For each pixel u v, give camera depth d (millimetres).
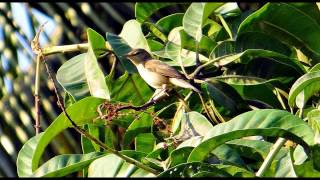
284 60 10219
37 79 10531
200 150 8602
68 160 8938
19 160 9602
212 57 10336
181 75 10180
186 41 10586
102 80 9812
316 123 8977
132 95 10766
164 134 10156
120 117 10336
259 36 10594
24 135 11773
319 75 9141
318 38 10500
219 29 11023
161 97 10094
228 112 10273
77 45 10914
